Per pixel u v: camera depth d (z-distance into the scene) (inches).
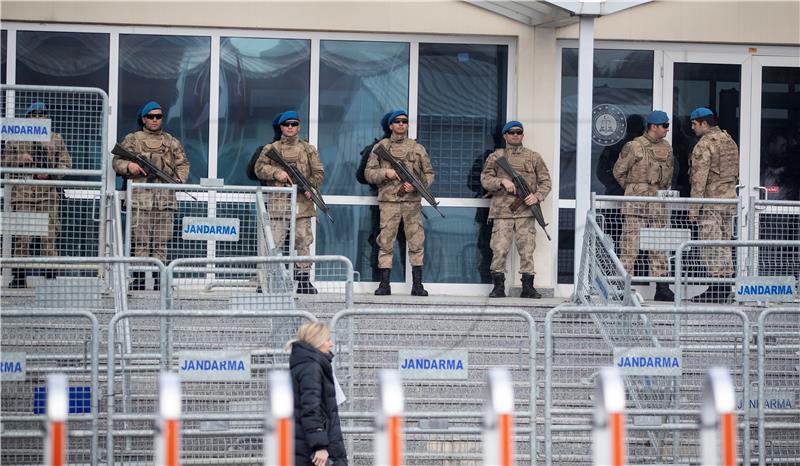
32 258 844.0
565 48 1189.1
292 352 706.8
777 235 1186.6
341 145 1182.9
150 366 803.4
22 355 771.4
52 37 1152.8
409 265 1170.6
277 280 930.1
